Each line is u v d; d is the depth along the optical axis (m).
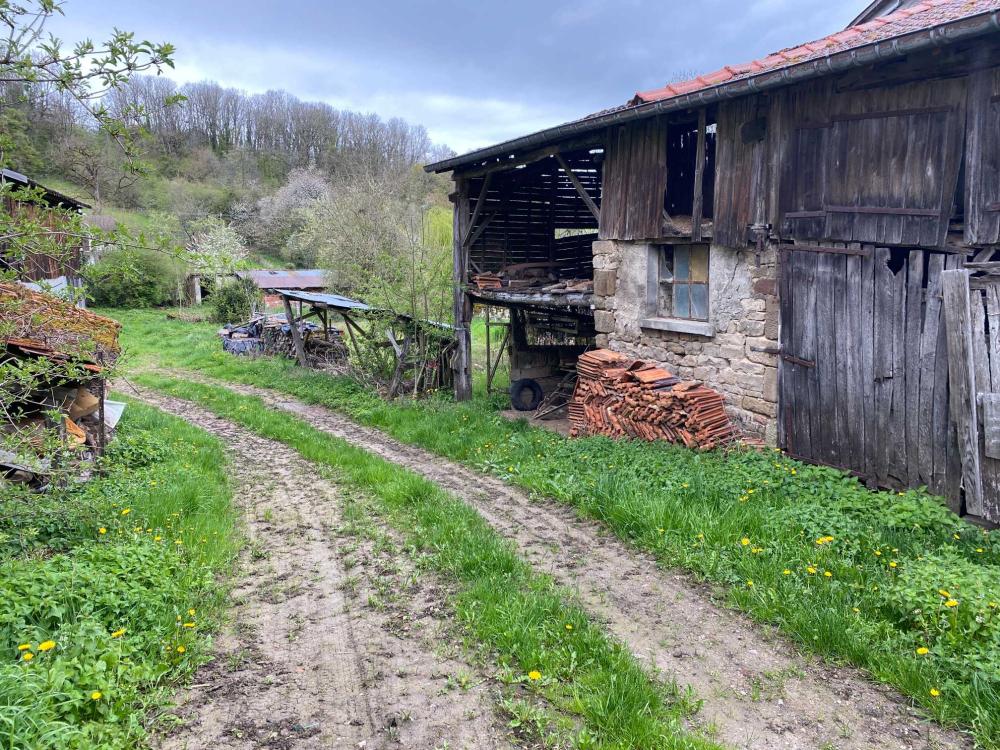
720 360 7.81
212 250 33.62
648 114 7.41
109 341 7.25
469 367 13.10
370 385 14.21
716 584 4.67
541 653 3.69
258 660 3.76
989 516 5.16
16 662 3.11
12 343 5.93
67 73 3.84
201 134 59.16
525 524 6.09
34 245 4.16
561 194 13.25
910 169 5.58
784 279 6.86
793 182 6.62
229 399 13.99
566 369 13.19
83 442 7.02
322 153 59.22
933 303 5.52
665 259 8.77
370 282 14.76
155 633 3.70
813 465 6.69
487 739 3.09
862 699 3.37
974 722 3.07
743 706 3.34
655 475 6.74
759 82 6.06
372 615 4.33
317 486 7.64
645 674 3.57
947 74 5.29
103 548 4.60
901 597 3.93
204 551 5.17
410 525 6.02
